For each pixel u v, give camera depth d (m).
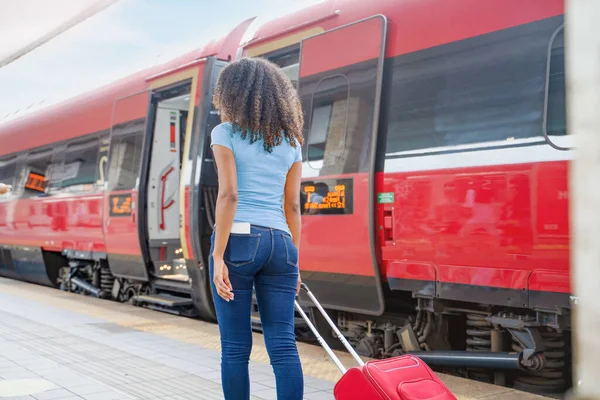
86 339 5.58
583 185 0.82
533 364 4.14
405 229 4.68
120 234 8.32
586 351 0.81
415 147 4.67
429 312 4.90
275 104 2.68
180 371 4.41
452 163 4.40
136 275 8.17
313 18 5.75
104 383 4.02
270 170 2.65
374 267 4.87
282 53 6.08
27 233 11.18
